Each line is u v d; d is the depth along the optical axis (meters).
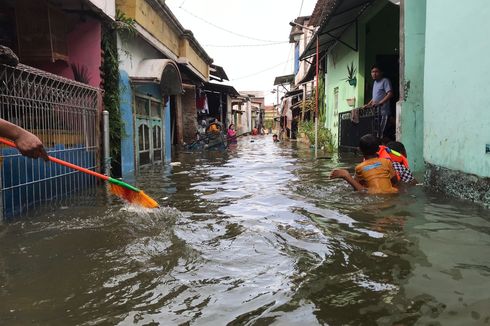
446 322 1.78
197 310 1.96
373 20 11.71
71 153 5.41
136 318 1.89
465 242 2.85
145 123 8.91
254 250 2.82
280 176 6.89
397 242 2.89
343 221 3.52
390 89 8.34
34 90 4.56
